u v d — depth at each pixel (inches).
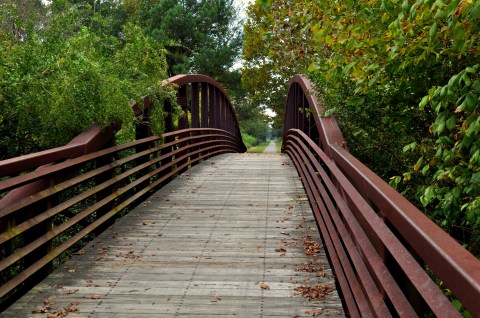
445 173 138.6
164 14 1195.3
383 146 250.2
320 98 277.4
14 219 151.3
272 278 179.0
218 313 148.7
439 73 159.2
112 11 971.3
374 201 108.6
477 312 52.0
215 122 691.4
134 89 278.8
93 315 147.2
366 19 151.9
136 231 244.5
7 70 212.5
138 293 164.9
